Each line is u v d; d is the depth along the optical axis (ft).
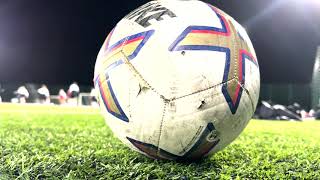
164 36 1.10
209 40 1.11
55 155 1.39
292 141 2.15
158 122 1.11
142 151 1.23
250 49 1.20
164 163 1.26
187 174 1.15
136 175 1.12
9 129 2.31
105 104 1.19
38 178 1.07
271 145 1.90
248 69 1.16
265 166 1.28
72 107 5.91
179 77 1.07
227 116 1.12
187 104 1.08
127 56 1.12
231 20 1.22
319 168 1.29
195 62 1.08
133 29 1.15
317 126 3.47
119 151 1.49
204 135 1.13
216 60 1.10
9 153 1.41
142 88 1.09
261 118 5.02
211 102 1.09
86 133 2.18
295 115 5.01
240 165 1.29
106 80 1.16
